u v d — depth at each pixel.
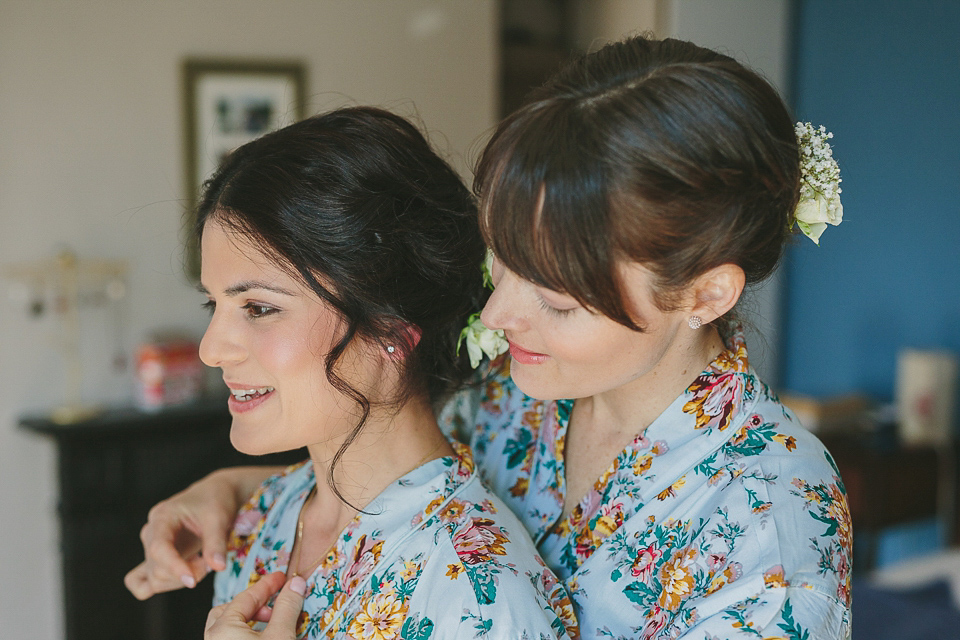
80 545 2.79
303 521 1.02
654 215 0.72
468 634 0.78
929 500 2.88
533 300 0.80
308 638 0.89
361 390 0.90
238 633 0.86
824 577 0.76
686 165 0.72
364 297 0.86
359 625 0.85
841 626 0.75
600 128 0.72
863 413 3.13
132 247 3.10
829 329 3.56
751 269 0.83
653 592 0.88
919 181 3.18
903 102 3.21
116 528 2.84
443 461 0.93
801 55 3.56
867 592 2.17
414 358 0.92
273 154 0.86
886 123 3.27
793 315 3.71
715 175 0.73
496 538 0.85
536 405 1.09
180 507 1.14
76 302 3.02
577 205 0.72
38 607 3.07
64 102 2.95
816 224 0.86
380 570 0.87
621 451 0.96
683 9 3.24
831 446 2.88
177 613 2.94
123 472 2.83
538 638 0.79
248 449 0.90
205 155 3.16
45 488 3.05
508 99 3.83
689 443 0.91
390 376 0.92
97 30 2.97
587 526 0.95
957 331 3.08
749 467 0.86
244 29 3.19
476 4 3.56
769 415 0.90
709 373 0.92
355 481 0.93
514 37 3.83
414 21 3.45
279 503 1.08
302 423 0.88
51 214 2.97
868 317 3.39
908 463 2.81
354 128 0.90
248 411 0.90
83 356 3.06
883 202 3.31
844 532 0.81
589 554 0.94
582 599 0.91
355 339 0.88
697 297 0.81
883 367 3.35
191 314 3.21
